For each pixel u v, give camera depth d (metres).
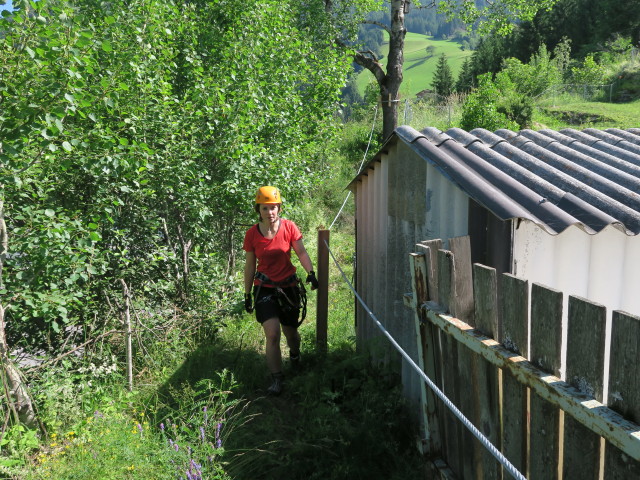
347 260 9.87
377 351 4.73
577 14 50.19
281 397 4.61
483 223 3.11
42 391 3.87
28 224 3.94
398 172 4.38
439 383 3.00
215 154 6.38
